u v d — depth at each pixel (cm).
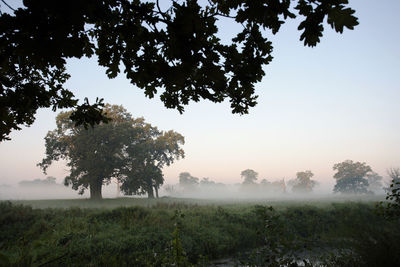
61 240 801
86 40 220
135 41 208
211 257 854
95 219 1062
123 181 3709
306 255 691
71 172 3444
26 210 1223
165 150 4772
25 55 155
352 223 1135
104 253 727
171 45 198
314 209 1484
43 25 149
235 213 1335
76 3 147
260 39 235
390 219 546
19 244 796
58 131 3512
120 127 3606
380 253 494
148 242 827
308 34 165
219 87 247
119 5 205
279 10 171
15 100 297
